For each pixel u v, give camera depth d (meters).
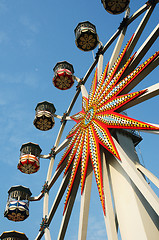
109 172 19.47
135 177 15.60
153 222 15.66
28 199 28.08
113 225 16.38
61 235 21.67
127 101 18.47
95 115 21.50
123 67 20.48
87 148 20.92
